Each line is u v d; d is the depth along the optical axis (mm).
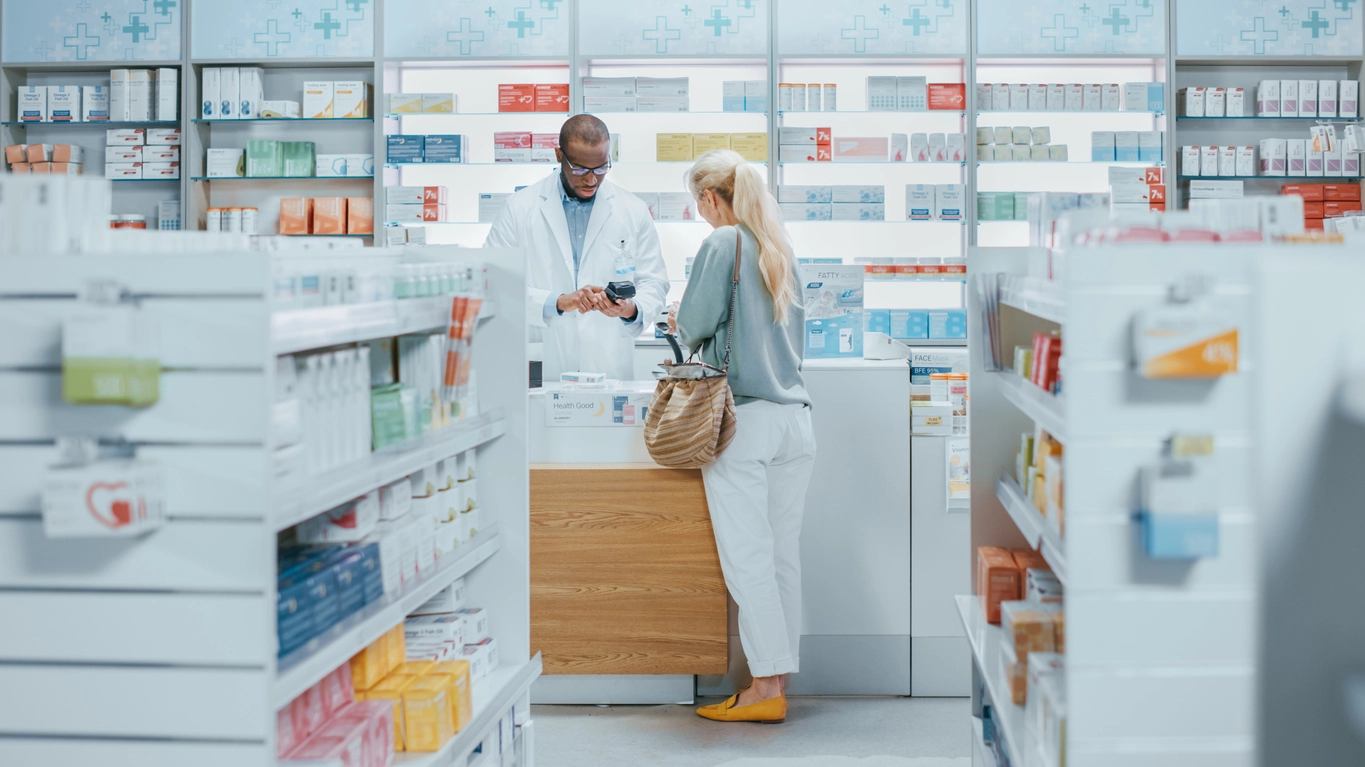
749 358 3107
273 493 1407
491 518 2484
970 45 5531
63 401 1415
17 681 1448
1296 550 1162
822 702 3496
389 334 1848
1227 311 1419
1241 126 5766
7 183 1443
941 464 3510
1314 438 1164
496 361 2463
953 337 5590
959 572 3518
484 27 5594
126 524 1340
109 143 5789
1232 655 1482
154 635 1427
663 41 5562
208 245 1689
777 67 5559
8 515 1434
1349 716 1155
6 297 1412
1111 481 1479
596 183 3977
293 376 1564
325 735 1705
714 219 3215
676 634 3332
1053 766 1638
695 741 3150
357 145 5895
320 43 5672
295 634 1534
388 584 1898
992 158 5559
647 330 5371
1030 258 2180
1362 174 5574
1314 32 5578
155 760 1437
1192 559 1480
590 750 3082
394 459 1825
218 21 5691
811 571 3527
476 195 5855
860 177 5762
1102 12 5547
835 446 3504
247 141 5828
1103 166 5727
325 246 2004
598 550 3332
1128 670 1492
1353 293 1177
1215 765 1493
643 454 3410
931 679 3541
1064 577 1531
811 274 3809
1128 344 1466
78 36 5750
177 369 1405
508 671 2434
